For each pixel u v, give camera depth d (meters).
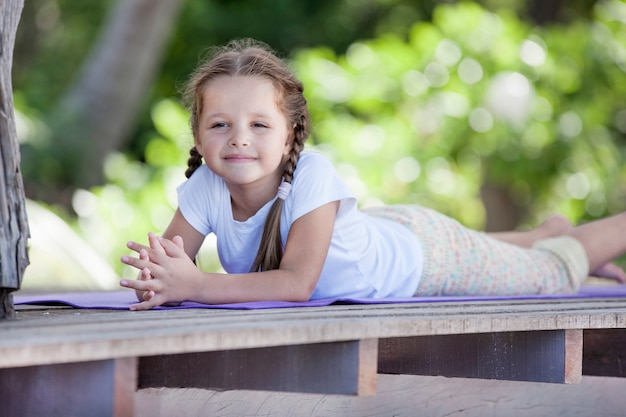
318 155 3.85
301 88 3.83
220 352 2.65
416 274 4.34
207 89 3.68
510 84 11.17
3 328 2.35
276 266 3.79
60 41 16.58
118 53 12.98
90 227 10.90
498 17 11.57
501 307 3.43
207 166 4.02
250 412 3.22
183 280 3.37
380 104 11.51
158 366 2.70
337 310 3.14
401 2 16.66
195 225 3.96
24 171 12.24
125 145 15.90
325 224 3.71
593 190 11.78
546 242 5.07
